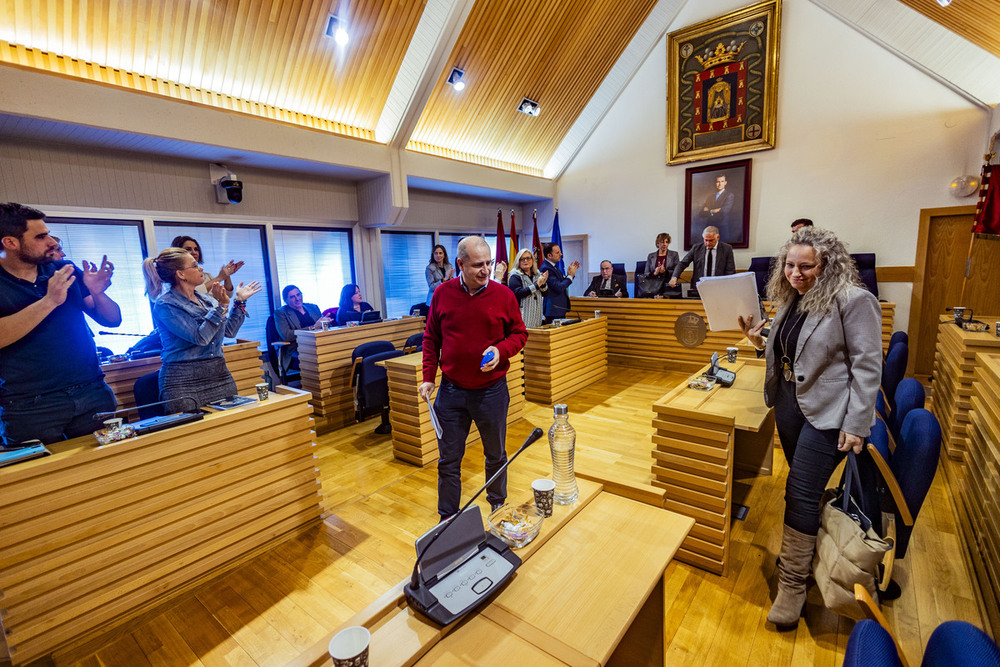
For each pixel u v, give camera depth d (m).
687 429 1.95
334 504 2.68
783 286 1.71
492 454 2.23
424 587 1.00
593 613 0.96
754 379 2.47
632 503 1.38
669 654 1.59
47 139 3.51
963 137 4.51
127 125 3.36
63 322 1.90
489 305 2.08
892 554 1.57
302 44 4.11
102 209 3.87
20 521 1.59
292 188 5.12
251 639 1.72
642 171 6.59
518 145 6.73
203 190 4.46
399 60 4.70
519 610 0.97
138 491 1.84
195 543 2.01
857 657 0.71
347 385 4.14
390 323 4.48
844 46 4.98
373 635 0.92
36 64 3.09
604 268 6.17
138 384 2.48
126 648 1.70
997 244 4.51
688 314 2.60
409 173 5.40
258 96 4.23
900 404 2.04
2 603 1.57
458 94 5.49
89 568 1.74
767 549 2.14
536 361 4.34
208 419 2.03
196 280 2.13
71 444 1.81
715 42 5.66
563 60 5.80
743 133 5.62
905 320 4.95
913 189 4.79
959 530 2.24
